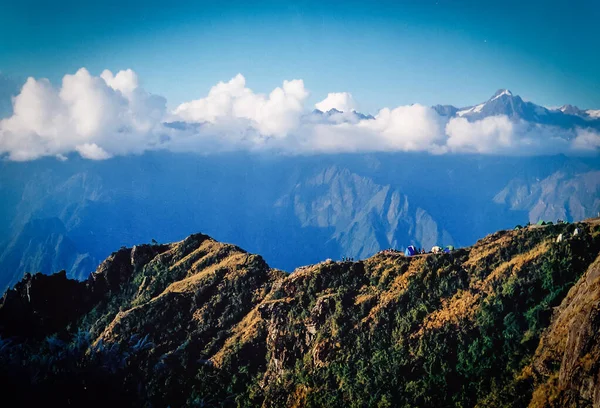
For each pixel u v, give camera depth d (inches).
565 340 5221.5
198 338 7613.2
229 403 6525.6
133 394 6323.8
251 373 6953.7
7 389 5236.2
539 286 6190.9
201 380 6875.0
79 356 6215.6
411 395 5777.6
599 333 4768.7
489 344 5826.8
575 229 6555.1
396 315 6692.9
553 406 4763.8
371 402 5816.9
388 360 6205.7
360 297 7175.2
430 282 6929.1
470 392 5570.9
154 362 7244.1
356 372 6279.5
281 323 7258.9
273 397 6387.8
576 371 4744.1
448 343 6077.8
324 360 6555.1
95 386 5944.9
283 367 6791.3
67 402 5674.2
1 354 5757.9
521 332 5841.5
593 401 4527.6
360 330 6688.0
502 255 6855.3
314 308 7180.1
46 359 5900.6
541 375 5231.3
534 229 7007.9
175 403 6604.3
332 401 6018.7
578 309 5246.1
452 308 6456.7
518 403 5118.1
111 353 6692.9
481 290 6501.0
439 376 5812.0
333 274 7711.6
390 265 7544.3
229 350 7219.5
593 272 5590.6
